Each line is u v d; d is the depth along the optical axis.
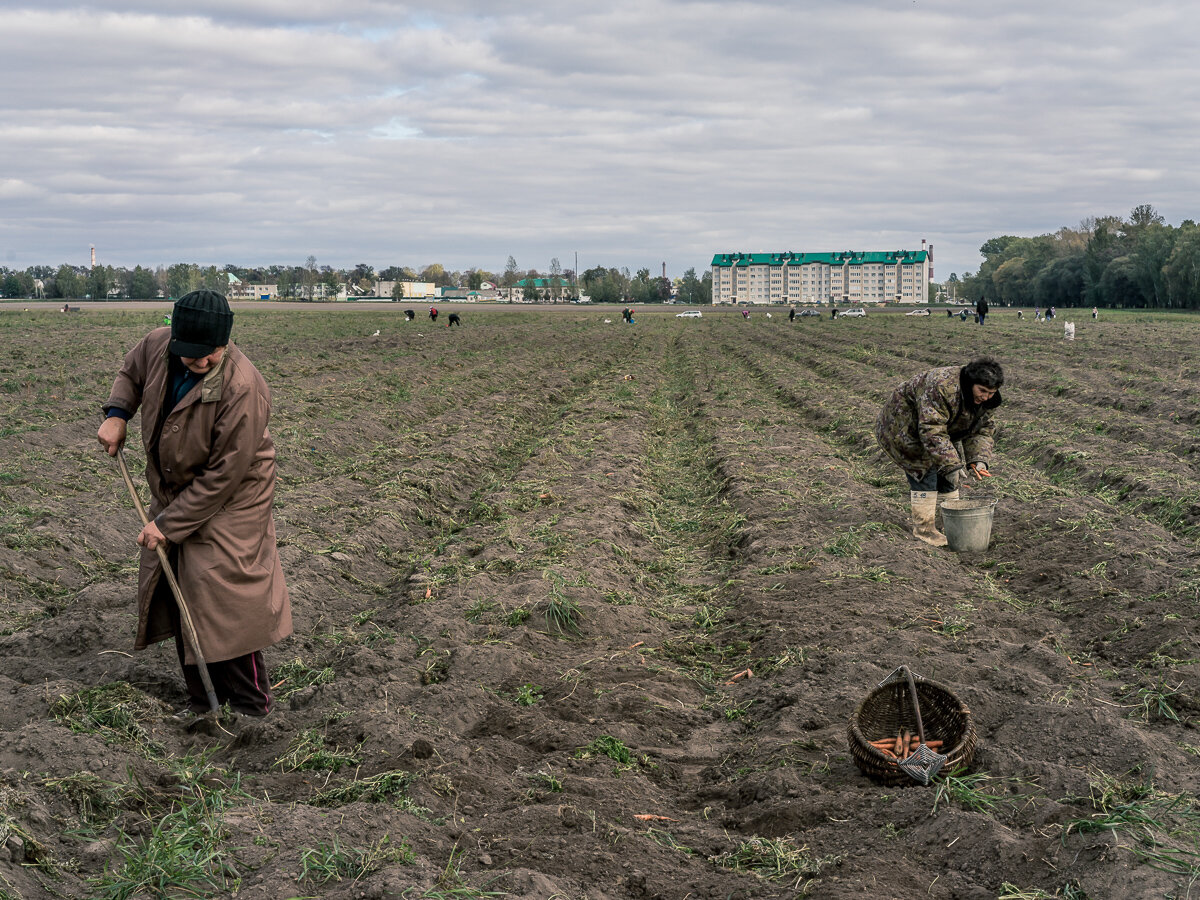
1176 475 11.14
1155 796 4.09
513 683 6.00
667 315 98.69
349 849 3.67
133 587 7.42
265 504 5.25
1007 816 4.05
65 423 15.23
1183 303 103.44
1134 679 5.85
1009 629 6.78
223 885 3.43
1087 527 9.05
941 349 34.41
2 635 6.63
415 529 10.41
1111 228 130.62
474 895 3.34
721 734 5.46
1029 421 16.38
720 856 3.96
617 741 5.00
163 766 4.47
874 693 4.84
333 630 7.13
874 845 3.93
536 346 40.62
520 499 11.07
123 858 3.63
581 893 3.54
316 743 4.83
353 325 58.53
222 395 4.92
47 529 8.73
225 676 5.30
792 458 13.48
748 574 8.37
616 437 15.65
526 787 4.50
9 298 191.88
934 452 8.56
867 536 9.06
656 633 7.17
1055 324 60.56
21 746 4.30
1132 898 3.30
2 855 3.30
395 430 16.95
